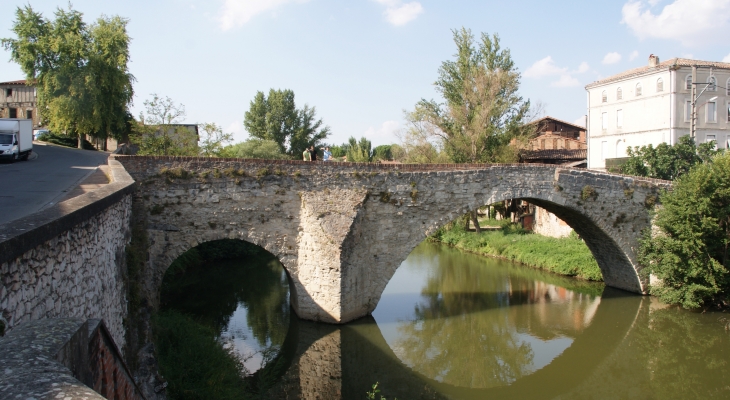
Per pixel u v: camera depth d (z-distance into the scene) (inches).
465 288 1074.7
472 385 657.0
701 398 605.6
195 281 1110.4
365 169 784.3
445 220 831.1
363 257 783.7
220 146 1336.1
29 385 97.8
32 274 207.8
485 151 1519.4
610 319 872.9
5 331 180.1
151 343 487.2
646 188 954.1
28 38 1632.6
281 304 920.3
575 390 642.2
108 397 194.7
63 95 1536.7
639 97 1587.1
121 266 436.5
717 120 1514.5
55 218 232.8
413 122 1589.6
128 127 1818.4
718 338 775.1
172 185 692.7
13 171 768.3
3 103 2228.1
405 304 949.2
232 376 533.6
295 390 605.3
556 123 2095.2
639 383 656.4
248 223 733.9
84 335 149.4
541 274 1181.7
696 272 842.8
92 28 1667.1
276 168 745.0
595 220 925.8
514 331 836.0
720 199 847.7
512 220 1764.3
